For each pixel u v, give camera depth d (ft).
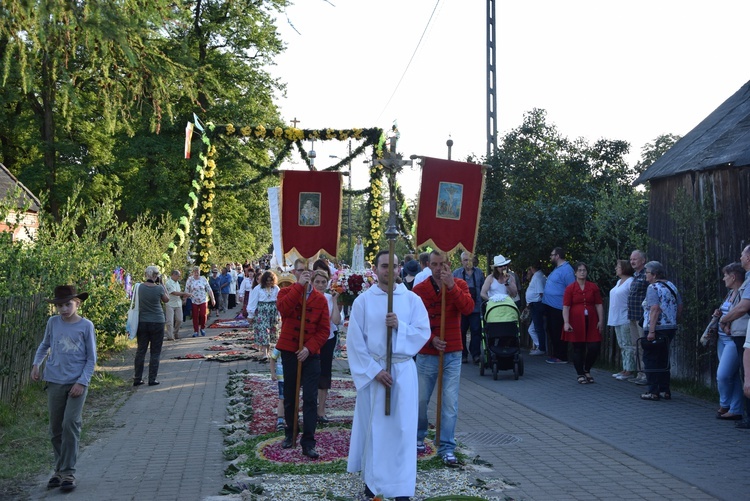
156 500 20.58
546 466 23.63
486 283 47.57
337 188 31.24
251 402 35.29
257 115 110.83
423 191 29.48
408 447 20.06
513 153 61.93
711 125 42.50
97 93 27.63
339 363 50.75
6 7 21.39
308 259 31.19
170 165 114.32
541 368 47.75
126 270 66.54
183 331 78.48
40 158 107.34
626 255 48.37
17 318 32.99
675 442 26.76
